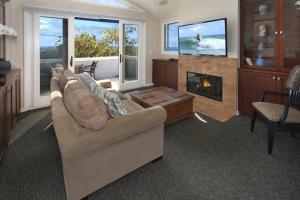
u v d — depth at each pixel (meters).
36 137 2.92
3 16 3.41
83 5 4.76
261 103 2.87
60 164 2.27
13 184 1.94
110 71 8.55
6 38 3.64
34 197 1.78
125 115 1.93
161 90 4.00
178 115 3.50
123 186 1.94
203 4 4.18
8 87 2.51
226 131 3.14
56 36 4.46
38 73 4.24
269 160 2.35
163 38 6.36
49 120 3.57
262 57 3.45
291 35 3.05
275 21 3.17
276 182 1.97
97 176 1.79
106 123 1.74
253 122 3.05
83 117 1.65
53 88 2.48
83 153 1.61
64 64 4.64
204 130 3.20
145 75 6.34
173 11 5.75
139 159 2.11
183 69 4.80
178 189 1.89
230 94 3.80
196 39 4.25
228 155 2.46
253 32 3.58
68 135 1.60
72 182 1.64
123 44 5.77
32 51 4.12
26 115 3.81
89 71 7.55
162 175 2.10
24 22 3.95
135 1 5.49
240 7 3.57
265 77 3.29
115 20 5.55
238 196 1.80
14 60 3.87
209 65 4.14
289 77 2.63
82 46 7.93
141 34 6.08
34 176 2.06
